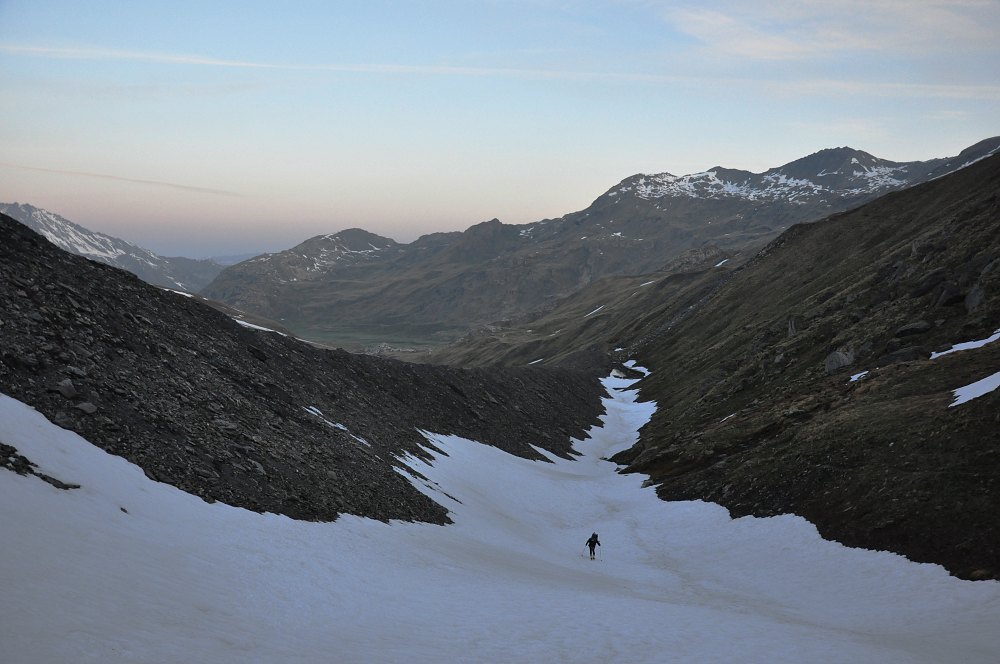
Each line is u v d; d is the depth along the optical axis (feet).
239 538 82.64
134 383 106.83
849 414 181.27
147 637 46.88
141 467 86.74
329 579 81.35
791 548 135.44
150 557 64.75
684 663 66.33
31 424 78.64
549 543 165.99
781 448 183.83
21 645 38.58
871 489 139.33
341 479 127.65
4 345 91.15
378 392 232.53
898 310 265.54
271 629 60.03
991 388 153.07
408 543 114.73
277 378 168.86
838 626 94.79
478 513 166.40
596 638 74.18
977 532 111.96
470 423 265.13
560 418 342.03
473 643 68.33
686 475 212.23
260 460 111.04
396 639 66.39
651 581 129.49
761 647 73.56
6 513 57.36
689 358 453.99
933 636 84.48
